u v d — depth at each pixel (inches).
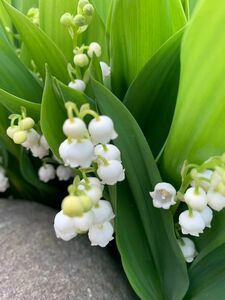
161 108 3.5
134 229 3.3
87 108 2.4
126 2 3.1
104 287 3.4
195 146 2.8
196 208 2.6
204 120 2.7
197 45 2.5
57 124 2.9
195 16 2.5
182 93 2.8
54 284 3.3
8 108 3.3
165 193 2.8
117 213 3.1
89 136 2.5
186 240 3.2
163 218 3.0
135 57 3.5
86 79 3.3
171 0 3.5
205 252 3.0
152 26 3.3
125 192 3.2
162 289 3.3
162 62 3.2
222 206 2.5
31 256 3.5
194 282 3.2
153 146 3.6
